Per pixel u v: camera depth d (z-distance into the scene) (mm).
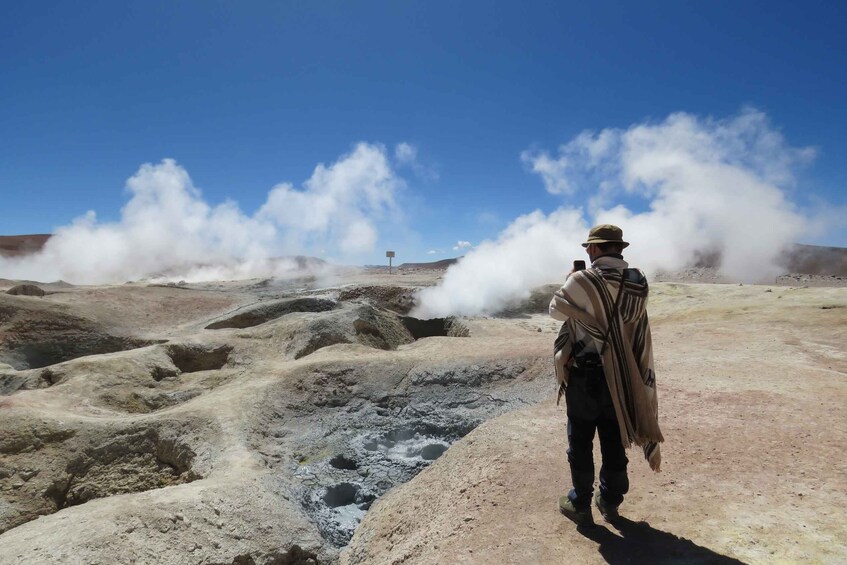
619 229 3426
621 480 3607
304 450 9680
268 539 5859
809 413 6195
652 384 3324
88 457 8656
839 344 11047
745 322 14562
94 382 11539
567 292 3307
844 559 3076
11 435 8617
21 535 5332
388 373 12609
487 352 13523
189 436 9070
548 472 5094
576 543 3586
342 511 7629
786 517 3670
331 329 16422
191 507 5879
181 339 15375
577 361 3389
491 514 4398
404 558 4477
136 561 5055
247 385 11719
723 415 6328
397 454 9656
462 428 10469
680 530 3602
